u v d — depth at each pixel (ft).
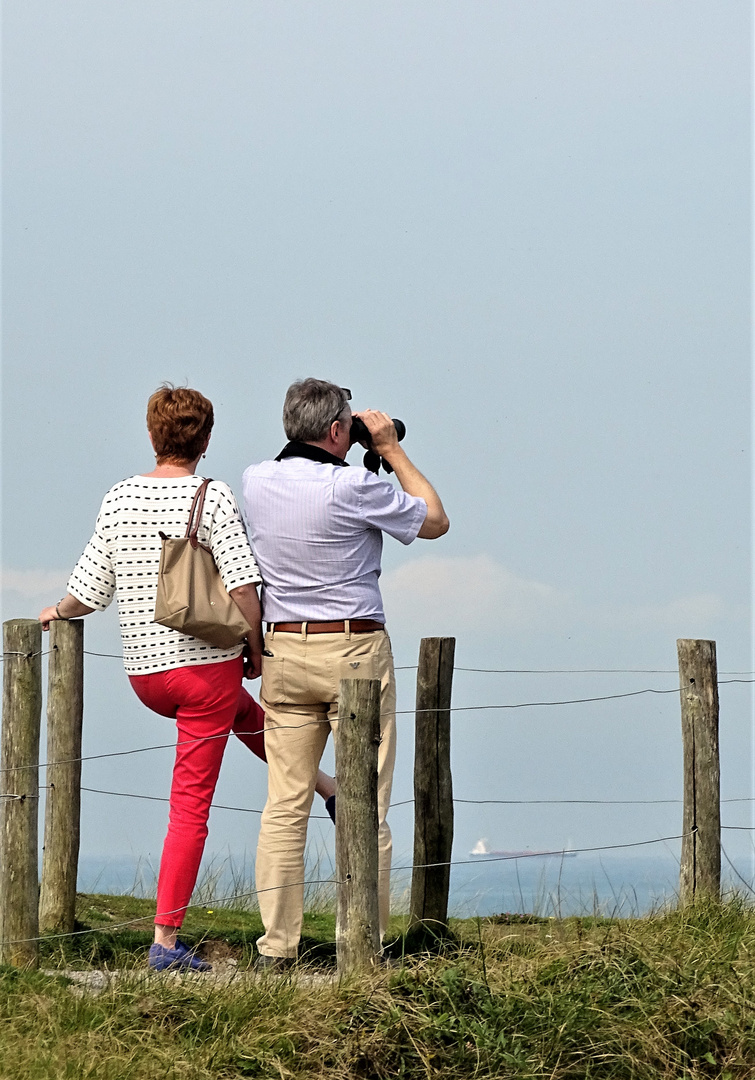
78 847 79.71
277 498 68.44
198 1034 59.11
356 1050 57.36
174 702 68.59
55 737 78.74
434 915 77.00
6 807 67.67
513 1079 55.77
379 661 68.90
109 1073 54.39
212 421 71.00
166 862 68.23
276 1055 57.11
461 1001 60.85
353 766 64.90
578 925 72.43
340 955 64.90
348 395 71.10
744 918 75.25
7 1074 53.72
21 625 68.33
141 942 76.59
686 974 64.28
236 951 77.36
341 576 68.03
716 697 81.41
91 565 70.85
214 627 66.18
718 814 80.64
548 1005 60.80
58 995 61.46
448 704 78.02
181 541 67.10
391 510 68.28
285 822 69.15
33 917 68.03
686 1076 57.00
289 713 69.56
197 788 68.64
